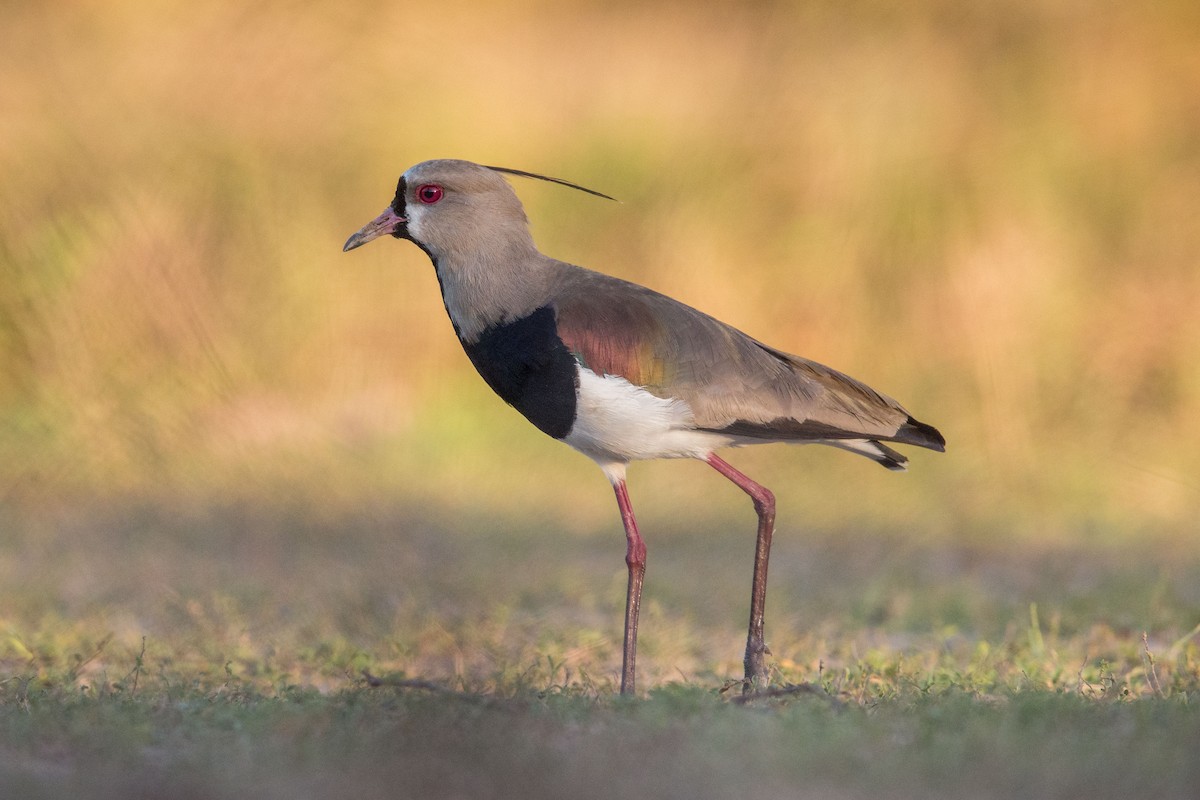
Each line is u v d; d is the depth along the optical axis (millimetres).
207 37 18297
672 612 10703
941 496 14750
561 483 15070
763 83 19109
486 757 5953
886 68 18547
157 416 15328
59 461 14664
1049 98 18391
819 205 17422
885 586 11484
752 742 6137
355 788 5715
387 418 15953
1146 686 8180
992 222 17188
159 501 14016
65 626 9797
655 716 6633
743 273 17094
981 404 16047
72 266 15961
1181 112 18609
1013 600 10938
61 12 18812
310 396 16031
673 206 17531
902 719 6742
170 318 15984
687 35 21156
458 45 20031
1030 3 19375
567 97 19219
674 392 8016
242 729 6570
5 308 15727
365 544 12617
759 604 8164
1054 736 6297
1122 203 17609
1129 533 13617
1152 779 5711
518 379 8227
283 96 17875
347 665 8984
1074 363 16328
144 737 6441
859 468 15438
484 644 9547
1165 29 19281
